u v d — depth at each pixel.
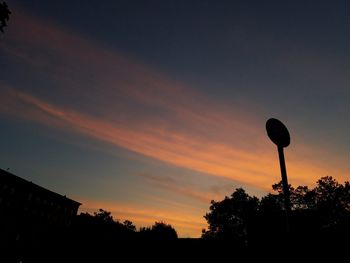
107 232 19.59
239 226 64.19
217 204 67.19
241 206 64.56
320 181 58.19
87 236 19.23
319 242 15.06
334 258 14.61
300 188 58.91
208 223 67.75
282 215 19.12
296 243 4.09
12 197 69.50
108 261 18.11
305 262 4.04
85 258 18.41
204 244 18.11
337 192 55.72
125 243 18.73
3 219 66.06
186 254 17.80
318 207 54.75
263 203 59.38
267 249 15.91
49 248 18.97
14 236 67.38
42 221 75.88
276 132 4.73
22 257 18.78
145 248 18.34
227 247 17.59
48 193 79.81
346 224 16.66
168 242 18.58
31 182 74.69
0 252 63.47
